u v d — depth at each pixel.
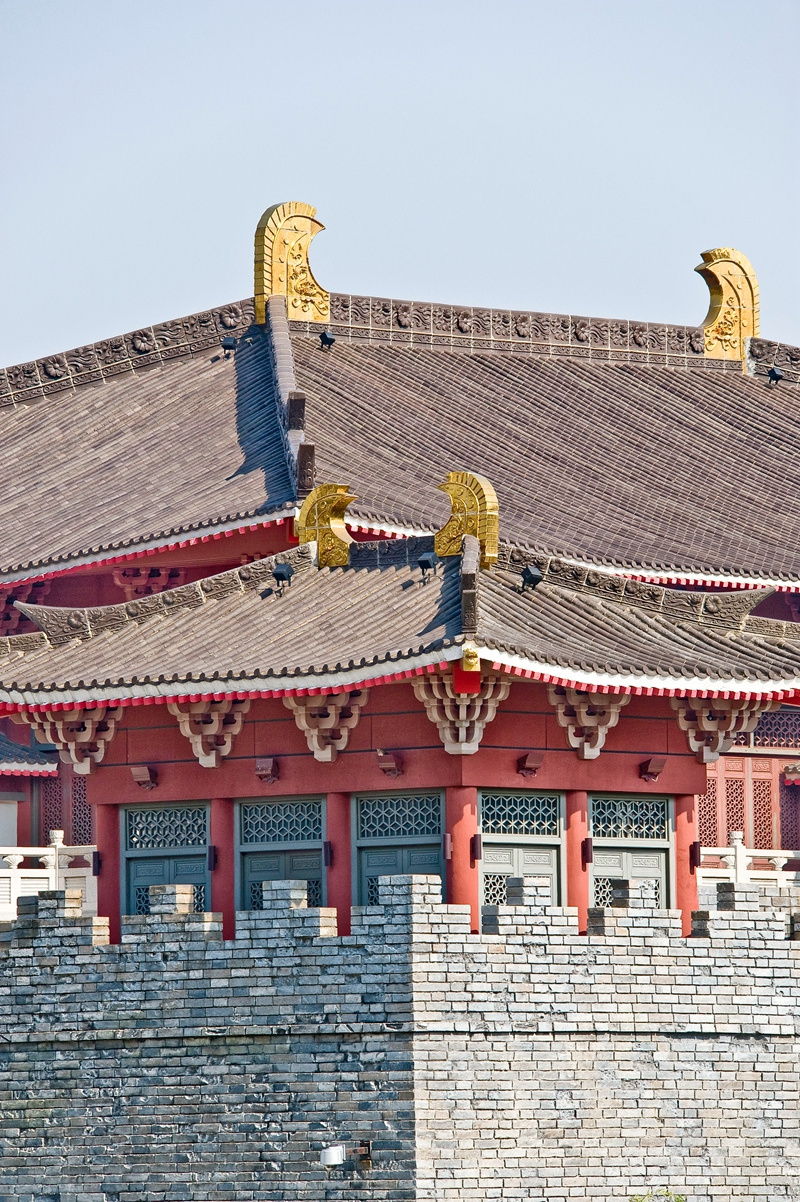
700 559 166.88
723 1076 123.88
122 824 135.62
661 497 181.88
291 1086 119.56
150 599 136.12
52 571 161.62
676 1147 121.75
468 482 133.12
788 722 177.12
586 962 121.38
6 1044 127.00
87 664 132.62
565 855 128.62
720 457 194.88
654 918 123.62
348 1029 118.31
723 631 137.62
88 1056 124.75
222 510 155.75
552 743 128.50
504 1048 118.75
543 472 181.75
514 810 127.69
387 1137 116.62
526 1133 118.44
